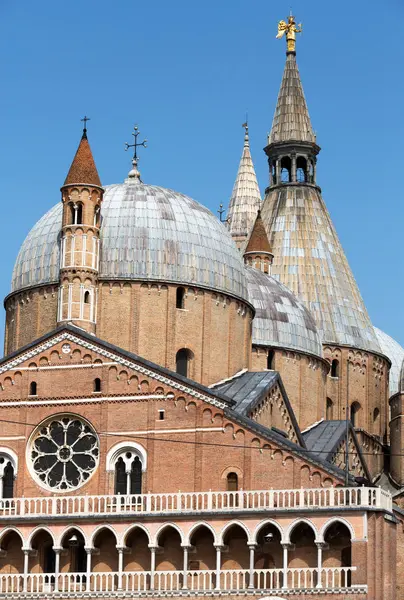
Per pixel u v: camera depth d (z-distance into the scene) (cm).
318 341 17738
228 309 15750
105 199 15825
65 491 14062
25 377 14425
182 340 15338
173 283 15375
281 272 19425
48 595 13562
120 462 14038
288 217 19962
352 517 12925
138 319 15238
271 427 15150
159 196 16025
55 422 14300
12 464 14300
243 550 13450
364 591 12744
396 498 16650
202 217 16075
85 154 15288
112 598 13400
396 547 13575
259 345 17025
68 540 13775
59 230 15850
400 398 17950
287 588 12925
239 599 13062
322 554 13175
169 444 13875
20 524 13838
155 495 13588
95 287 15100
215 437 13762
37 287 15662
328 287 19338
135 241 15438
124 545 13550
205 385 15338
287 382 17150
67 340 14388
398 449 17875
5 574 13738
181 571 13312
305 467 13438
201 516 13362
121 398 14100
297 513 13075
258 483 13538
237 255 16225
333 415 18712
